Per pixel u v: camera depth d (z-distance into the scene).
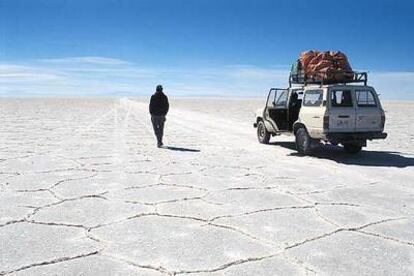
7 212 6.27
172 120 28.64
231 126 23.62
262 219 6.02
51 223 5.76
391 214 6.32
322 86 11.74
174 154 12.38
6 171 9.46
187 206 6.68
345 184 8.41
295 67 13.70
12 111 40.34
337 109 11.45
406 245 5.04
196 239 5.19
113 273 4.22
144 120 28.03
